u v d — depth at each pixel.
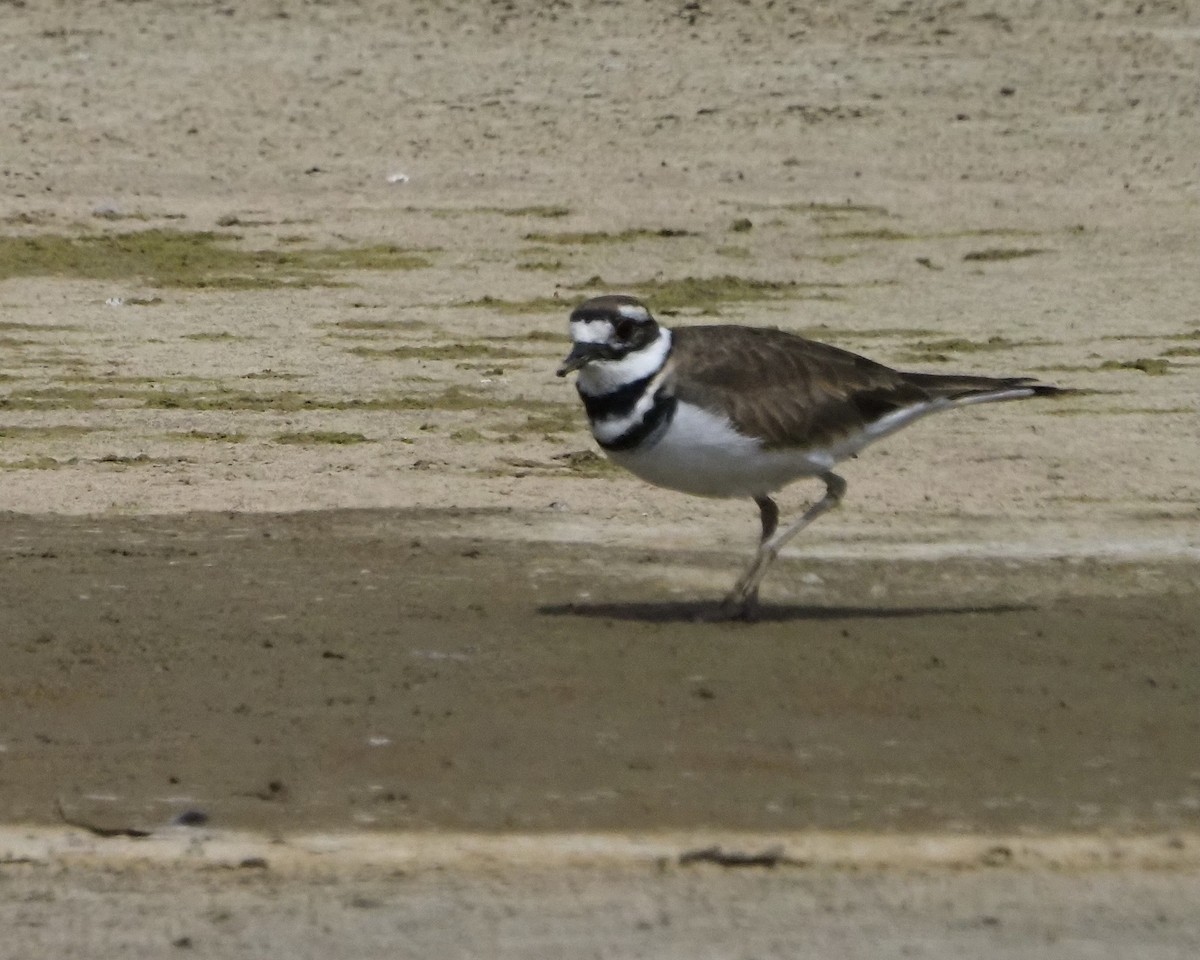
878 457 17.41
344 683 11.78
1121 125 30.69
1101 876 9.49
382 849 9.71
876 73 32.34
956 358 20.91
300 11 34.09
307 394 19.39
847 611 13.31
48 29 33.00
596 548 14.75
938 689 11.79
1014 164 29.22
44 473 16.67
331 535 14.98
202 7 34.06
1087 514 15.88
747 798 10.26
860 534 15.28
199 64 32.03
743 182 28.34
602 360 11.84
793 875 9.48
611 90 31.64
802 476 12.44
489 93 31.44
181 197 27.30
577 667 12.05
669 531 15.27
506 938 8.79
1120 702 11.65
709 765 10.66
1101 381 20.08
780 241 25.86
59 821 10.00
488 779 10.45
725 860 9.57
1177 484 16.77
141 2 34.16
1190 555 14.77
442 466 17.05
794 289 23.81
